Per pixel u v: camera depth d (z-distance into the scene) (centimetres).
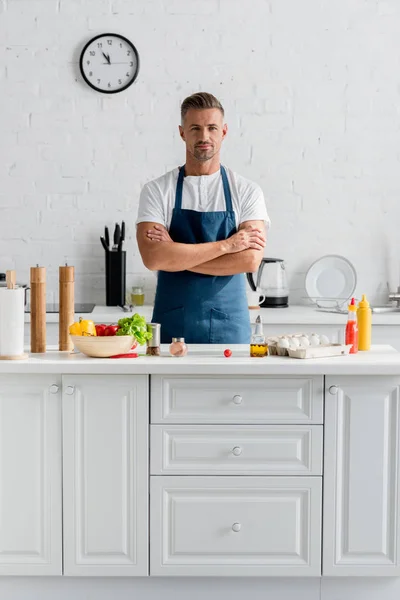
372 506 332
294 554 333
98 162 553
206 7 545
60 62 547
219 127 394
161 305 407
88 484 330
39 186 553
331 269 552
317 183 557
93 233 557
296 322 502
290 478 331
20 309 334
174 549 333
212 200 402
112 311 520
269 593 343
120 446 329
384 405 330
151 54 547
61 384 328
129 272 558
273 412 330
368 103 552
